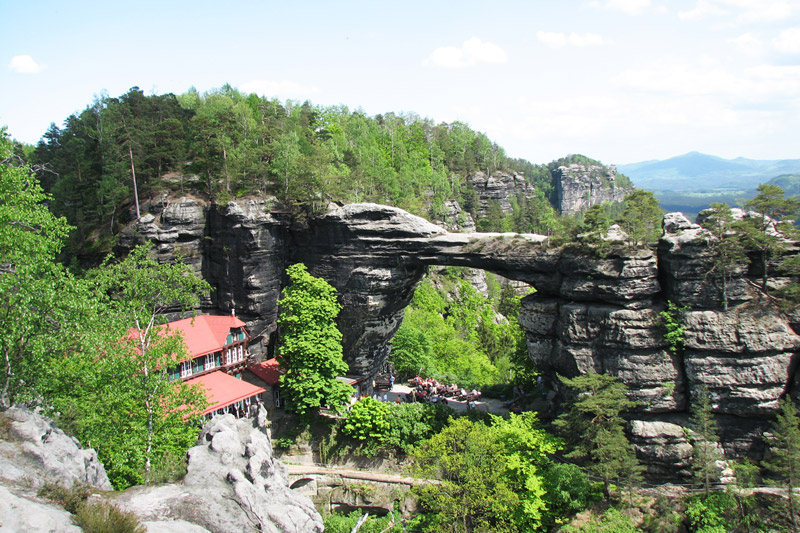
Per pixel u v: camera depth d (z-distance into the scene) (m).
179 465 31.50
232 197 70.00
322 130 119.75
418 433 58.34
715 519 46.44
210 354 62.97
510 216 161.75
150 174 73.25
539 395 64.81
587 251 56.00
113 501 23.67
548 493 50.94
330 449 61.00
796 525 43.84
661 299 54.81
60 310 31.78
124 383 37.72
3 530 18.59
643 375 53.00
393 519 51.91
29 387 32.03
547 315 59.44
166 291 44.97
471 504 47.12
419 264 66.19
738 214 52.75
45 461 24.38
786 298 50.91
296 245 72.38
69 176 80.44
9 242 30.27
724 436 52.00
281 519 25.53
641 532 47.62
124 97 89.94
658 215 56.94
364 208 66.25
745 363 50.25
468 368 90.69
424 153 152.38
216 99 114.81
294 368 62.31
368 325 69.94
